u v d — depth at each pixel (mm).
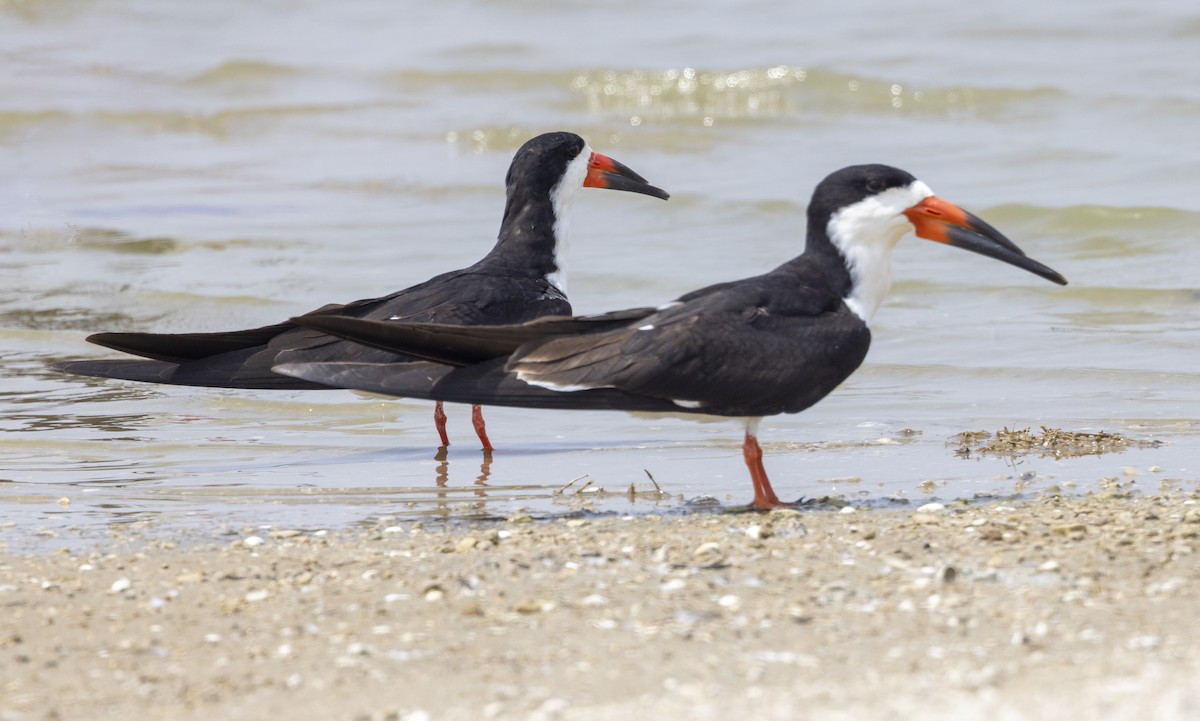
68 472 13203
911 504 11344
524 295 13727
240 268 21594
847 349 11133
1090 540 9727
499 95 33312
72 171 28969
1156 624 7969
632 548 9891
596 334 11039
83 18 42406
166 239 23484
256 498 12180
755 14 37688
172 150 30516
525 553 9820
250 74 35875
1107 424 13914
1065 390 15203
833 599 8672
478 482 12703
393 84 34531
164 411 15453
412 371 11141
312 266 21594
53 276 21375
